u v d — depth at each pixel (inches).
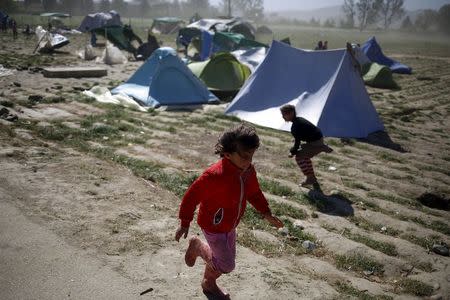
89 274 165.5
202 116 522.6
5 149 301.0
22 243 182.1
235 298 159.2
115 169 295.6
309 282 179.0
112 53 1084.5
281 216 254.5
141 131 425.4
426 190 325.1
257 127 496.7
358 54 987.9
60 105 509.0
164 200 252.8
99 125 413.4
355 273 201.6
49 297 150.2
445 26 4685.0
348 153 421.1
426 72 1259.8
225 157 128.4
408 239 245.1
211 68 687.1
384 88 938.1
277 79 532.1
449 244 240.8
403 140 492.7
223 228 135.3
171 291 159.9
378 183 340.2
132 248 188.9
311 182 312.0
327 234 235.5
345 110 486.9
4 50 1148.5
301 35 3122.5
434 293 188.5
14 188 237.5
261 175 335.3
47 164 283.7
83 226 203.5
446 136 535.2
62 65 943.7
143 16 5876.0
